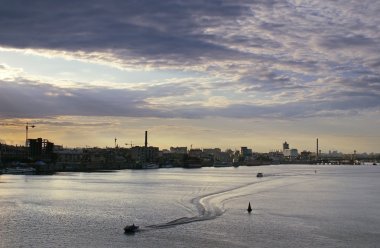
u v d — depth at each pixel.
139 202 166.75
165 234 106.31
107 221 123.12
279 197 192.12
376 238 106.50
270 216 135.25
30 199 172.38
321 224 123.12
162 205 157.88
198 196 190.25
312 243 100.88
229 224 120.19
